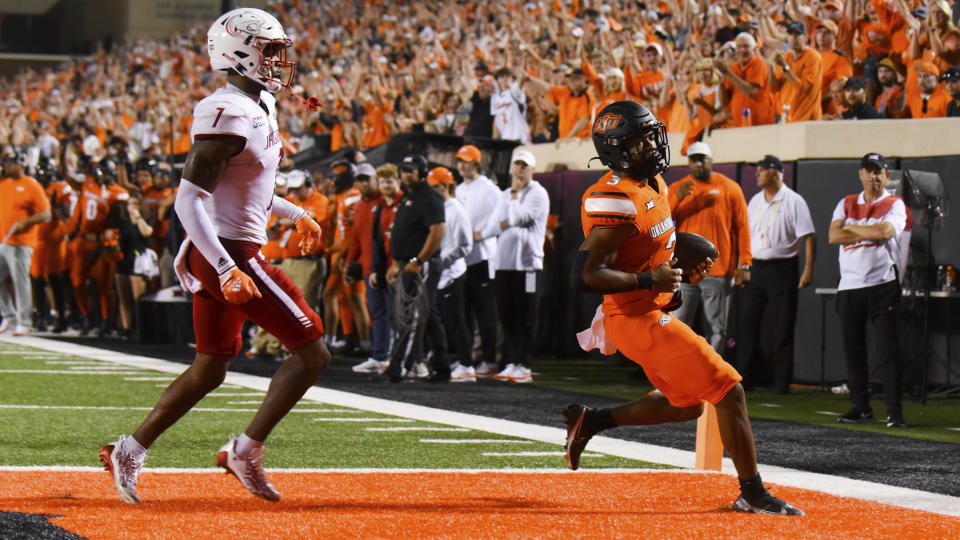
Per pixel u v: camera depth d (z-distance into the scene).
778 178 26.66
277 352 31.78
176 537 10.15
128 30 102.88
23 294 38.38
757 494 11.94
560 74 39.47
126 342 37.38
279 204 13.62
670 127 34.84
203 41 93.50
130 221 38.31
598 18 44.78
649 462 15.48
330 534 10.41
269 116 12.20
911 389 26.95
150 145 63.28
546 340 35.66
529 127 40.41
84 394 22.55
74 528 10.39
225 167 11.71
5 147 69.94
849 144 27.98
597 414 13.22
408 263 26.27
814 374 28.28
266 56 11.98
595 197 12.02
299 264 31.06
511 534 10.58
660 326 12.12
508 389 25.92
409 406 21.81
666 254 12.39
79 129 70.69
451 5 67.50
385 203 28.11
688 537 10.61
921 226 25.09
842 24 34.44
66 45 114.00
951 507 12.62
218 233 11.85
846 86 28.94
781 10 38.44
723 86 31.78
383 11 75.56
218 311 12.07
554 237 35.44
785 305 26.70
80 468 14.00
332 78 58.38
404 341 26.42
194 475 13.65
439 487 13.12
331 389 24.80
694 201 26.23
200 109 11.69
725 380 11.93
